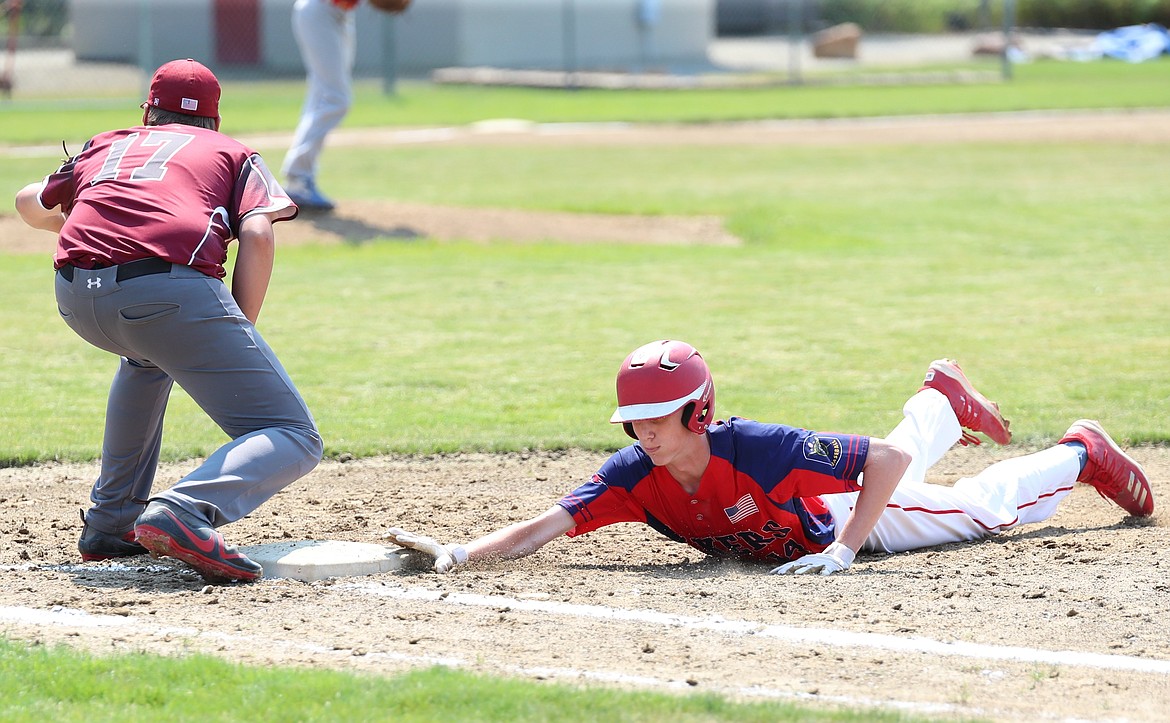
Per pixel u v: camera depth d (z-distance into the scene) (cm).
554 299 4175
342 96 5269
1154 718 1249
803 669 1381
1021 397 2917
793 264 4800
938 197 6388
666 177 7194
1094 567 1770
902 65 14650
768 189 6712
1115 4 18175
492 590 1683
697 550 1966
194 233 1669
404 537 1805
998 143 8550
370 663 1389
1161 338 3525
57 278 1706
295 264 4738
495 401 2967
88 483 2347
